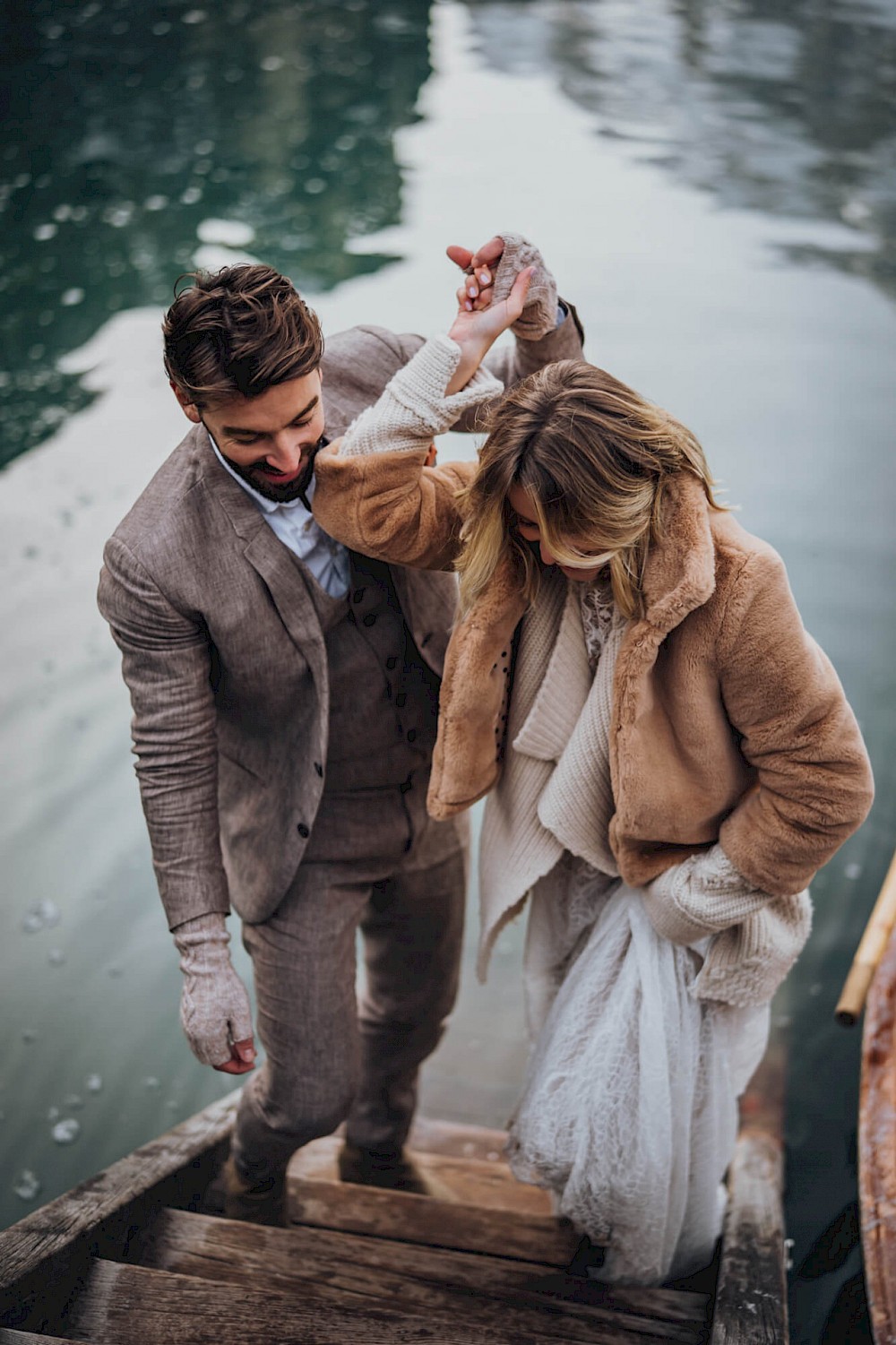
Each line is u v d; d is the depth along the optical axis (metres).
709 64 11.06
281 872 2.07
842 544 4.87
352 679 2.00
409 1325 1.91
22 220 8.04
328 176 8.73
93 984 3.38
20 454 5.46
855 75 10.81
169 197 8.37
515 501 1.57
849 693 4.22
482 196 8.32
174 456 1.90
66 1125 3.01
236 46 11.30
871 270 7.32
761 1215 2.21
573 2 12.77
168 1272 2.00
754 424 5.66
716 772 1.75
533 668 1.86
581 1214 2.02
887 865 3.71
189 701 1.90
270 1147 2.23
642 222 7.93
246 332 1.57
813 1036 3.15
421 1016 2.45
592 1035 1.99
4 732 4.05
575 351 1.96
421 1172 2.68
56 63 10.76
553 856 1.96
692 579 1.55
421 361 1.71
